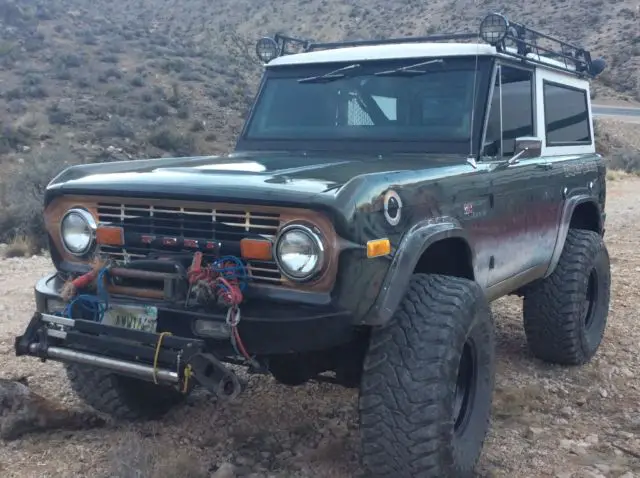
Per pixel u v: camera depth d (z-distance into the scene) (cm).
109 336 388
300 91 559
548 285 600
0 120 2648
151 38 4462
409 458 376
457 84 509
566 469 443
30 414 473
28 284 936
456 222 430
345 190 360
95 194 409
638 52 6125
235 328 367
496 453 462
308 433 488
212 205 378
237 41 6500
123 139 2673
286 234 358
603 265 644
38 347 407
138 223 402
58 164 1788
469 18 7206
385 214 372
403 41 591
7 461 441
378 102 527
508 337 704
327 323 359
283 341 366
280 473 432
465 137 491
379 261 368
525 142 504
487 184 471
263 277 371
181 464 421
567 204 599
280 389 564
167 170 424
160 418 514
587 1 7131
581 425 507
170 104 3225
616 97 5522
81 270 420
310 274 356
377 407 379
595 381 591
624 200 1934
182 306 380
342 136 530
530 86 573
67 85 3191
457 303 395
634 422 508
